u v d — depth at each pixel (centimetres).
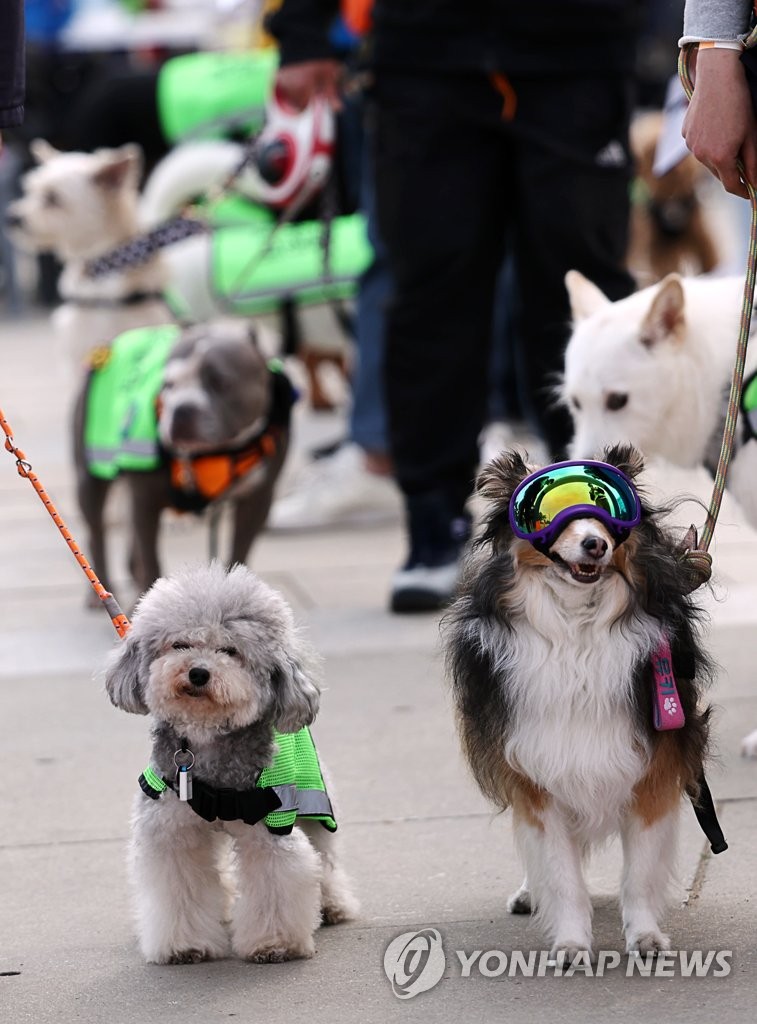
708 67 469
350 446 1105
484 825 550
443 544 847
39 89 2114
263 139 1048
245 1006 412
